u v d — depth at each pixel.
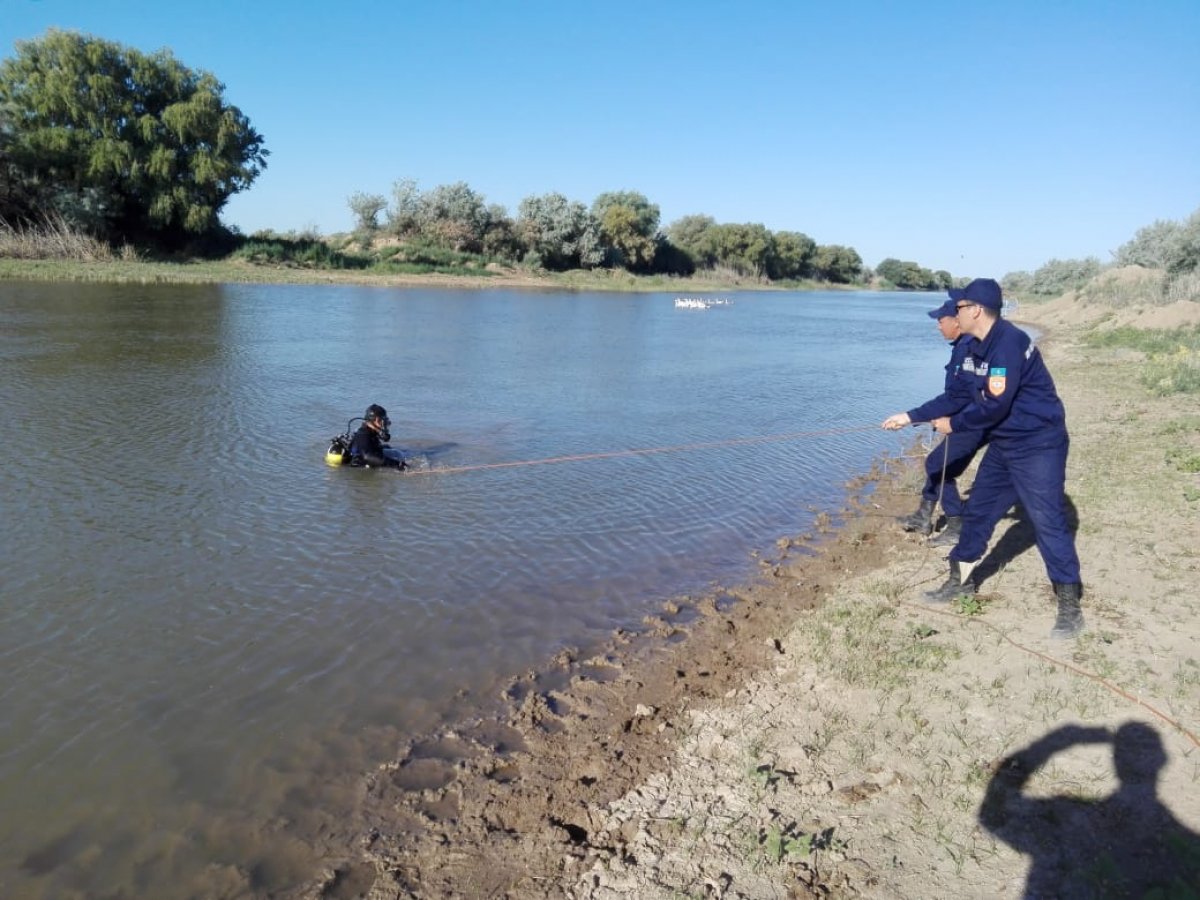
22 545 8.01
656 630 6.79
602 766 4.91
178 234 56.19
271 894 3.99
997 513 6.58
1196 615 6.22
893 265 157.75
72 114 49.12
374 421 11.29
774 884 3.84
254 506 9.45
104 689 5.67
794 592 7.60
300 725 5.34
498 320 35.50
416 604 7.13
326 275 55.78
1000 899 3.66
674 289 76.62
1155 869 3.74
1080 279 79.69
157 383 16.28
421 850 4.27
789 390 19.92
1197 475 10.08
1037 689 5.32
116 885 4.03
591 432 14.05
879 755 4.79
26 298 31.05
